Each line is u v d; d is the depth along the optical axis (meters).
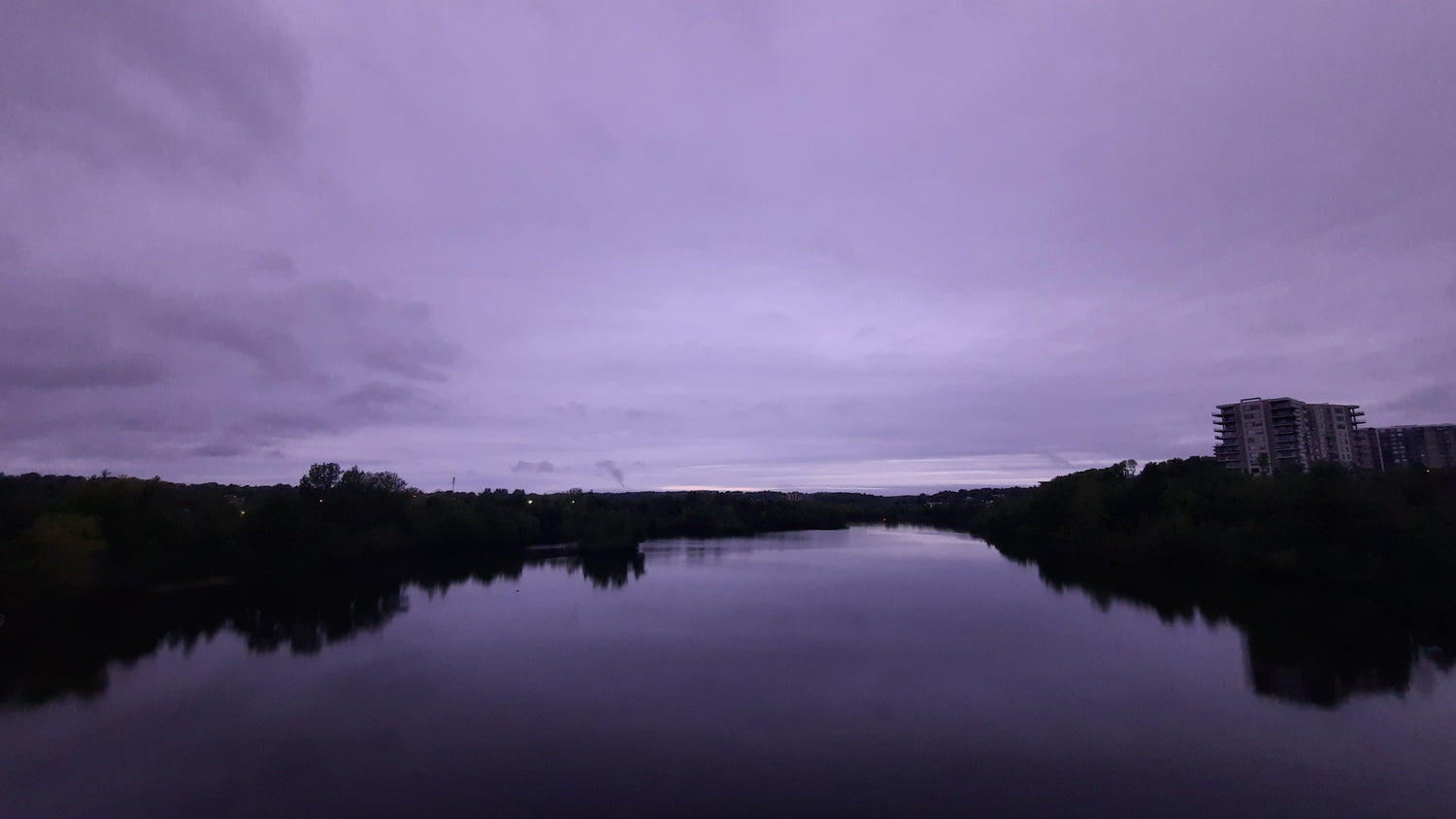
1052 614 50.25
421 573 79.38
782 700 32.22
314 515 76.19
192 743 28.20
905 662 38.09
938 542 116.19
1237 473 78.56
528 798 23.36
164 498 65.75
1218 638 42.16
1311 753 25.88
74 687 35.91
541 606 57.12
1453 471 58.03
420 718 30.70
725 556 96.50
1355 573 49.00
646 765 25.67
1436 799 22.56
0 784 24.77
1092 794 23.12
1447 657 37.03
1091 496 83.62
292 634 48.19
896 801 22.81
